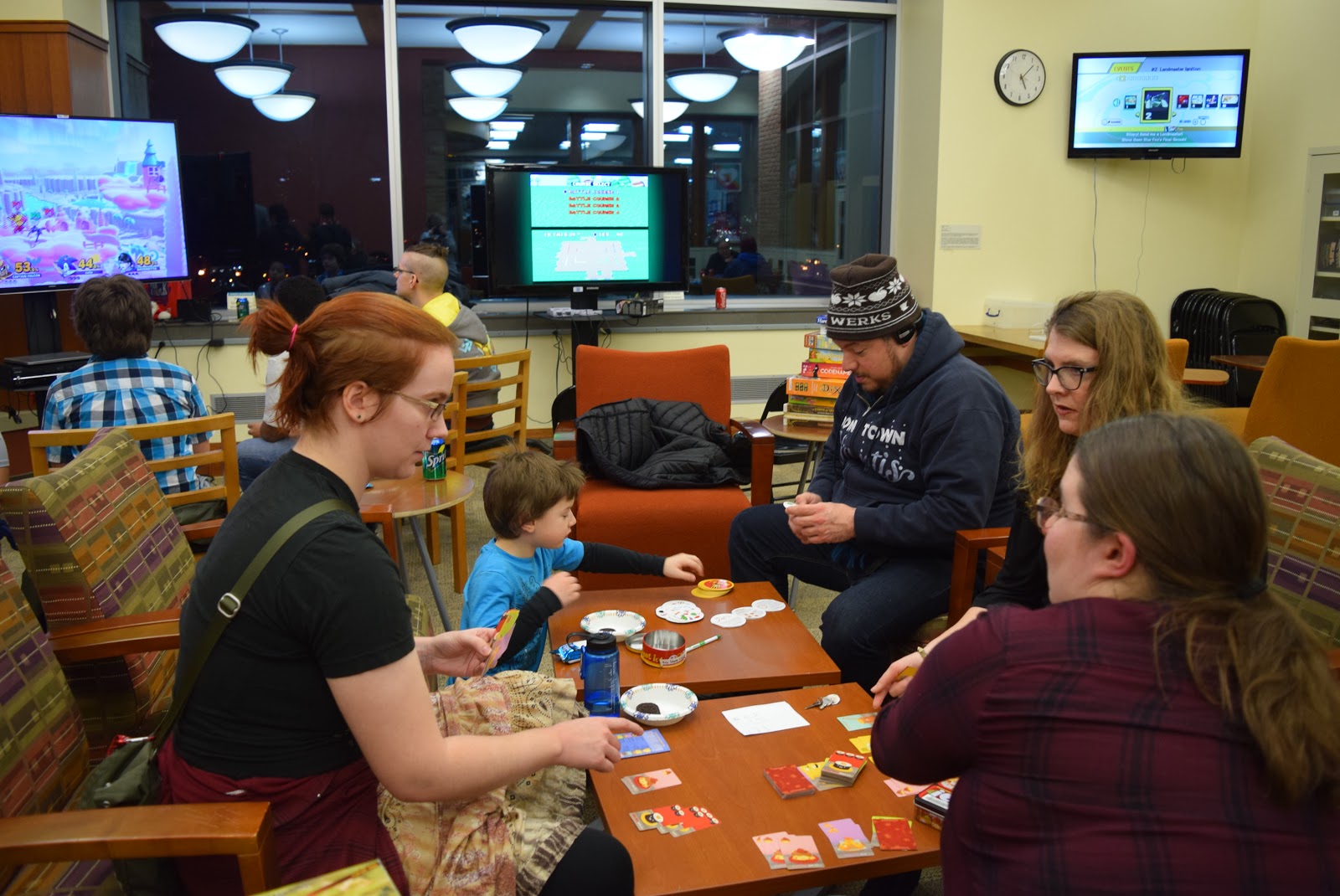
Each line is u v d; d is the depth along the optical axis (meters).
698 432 3.52
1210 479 0.88
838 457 2.79
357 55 5.74
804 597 3.63
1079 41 5.96
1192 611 0.88
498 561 2.19
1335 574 1.66
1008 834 0.91
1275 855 0.81
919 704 1.01
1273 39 6.07
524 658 2.11
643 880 1.35
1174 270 6.34
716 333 6.16
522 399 3.94
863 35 6.36
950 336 2.45
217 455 2.63
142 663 1.76
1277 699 0.82
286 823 1.18
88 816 1.10
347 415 1.20
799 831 1.46
